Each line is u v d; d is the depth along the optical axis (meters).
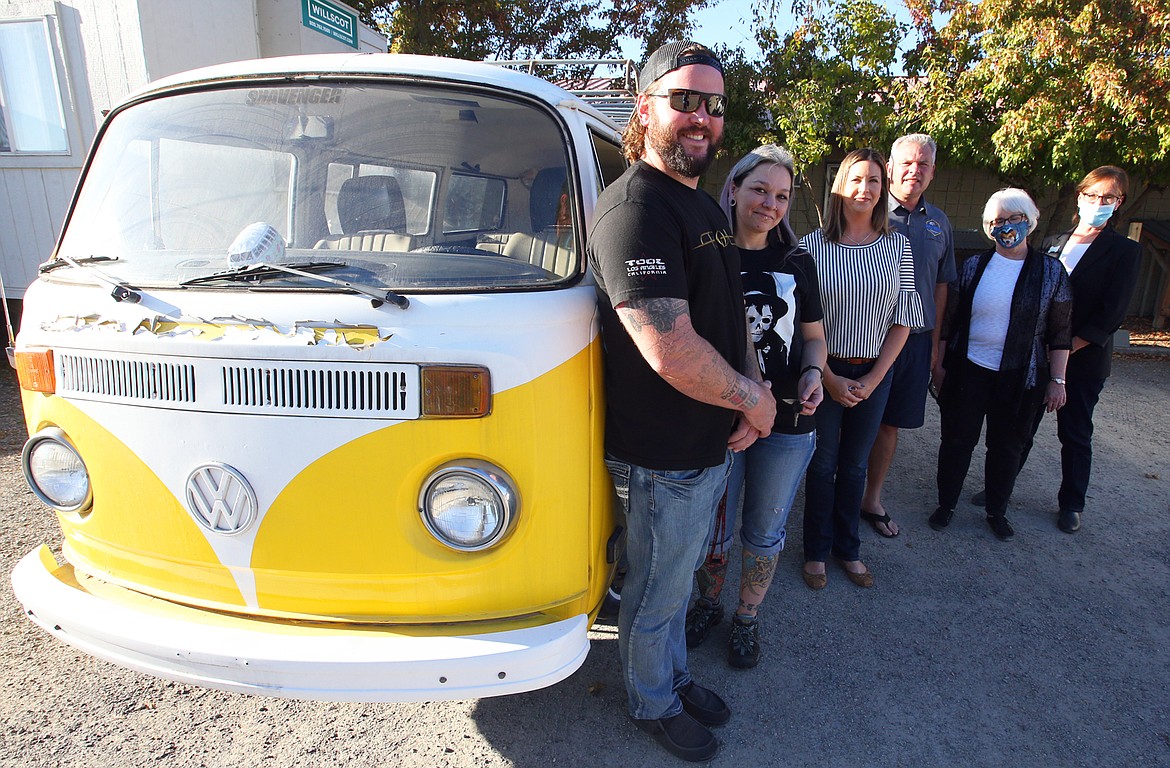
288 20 6.51
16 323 6.60
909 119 9.12
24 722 2.55
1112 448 5.90
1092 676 3.03
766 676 2.97
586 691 2.84
